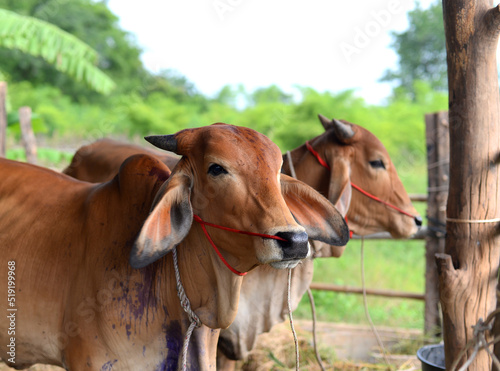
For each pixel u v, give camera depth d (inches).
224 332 122.0
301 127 470.9
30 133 250.5
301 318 212.8
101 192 89.7
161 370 84.6
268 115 541.6
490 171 101.5
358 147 130.4
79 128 637.9
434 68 726.5
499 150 101.5
